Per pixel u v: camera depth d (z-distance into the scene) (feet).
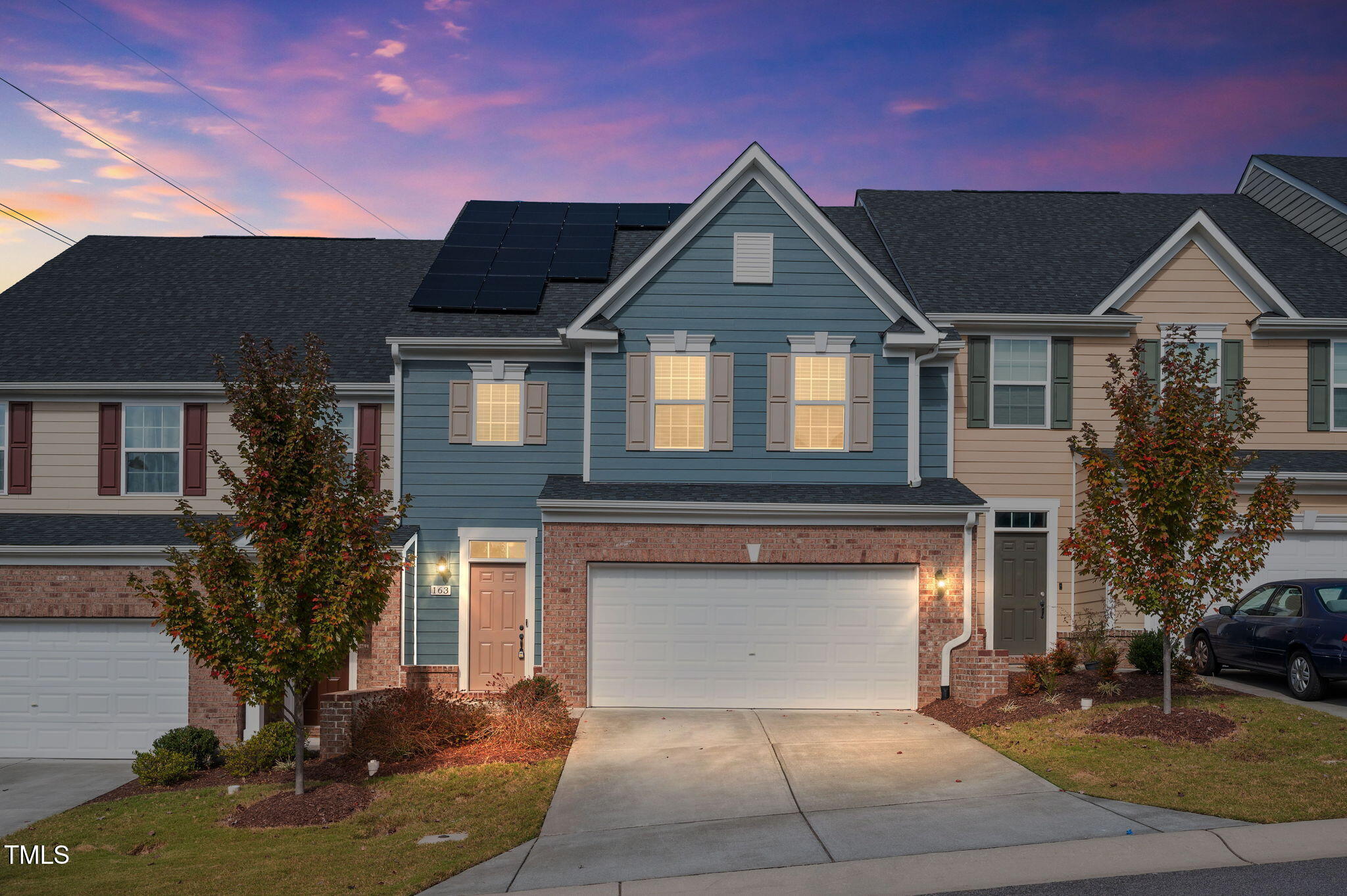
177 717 57.57
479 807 41.93
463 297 66.90
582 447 64.44
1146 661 56.08
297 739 44.57
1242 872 29.99
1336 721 45.03
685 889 31.63
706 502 57.82
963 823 36.24
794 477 62.03
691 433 62.23
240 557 44.11
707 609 58.65
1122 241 77.66
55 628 58.34
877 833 35.88
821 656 58.49
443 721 51.11
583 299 68.03
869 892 30.35
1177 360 50.21
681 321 62.34
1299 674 51.06
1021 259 74.74
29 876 36.19
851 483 61.98
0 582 58.18
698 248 62.59
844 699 58.23
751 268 62.44
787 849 34.86
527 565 63.67
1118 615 64.28
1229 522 47.73
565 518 58.23
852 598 58.70
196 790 47.70
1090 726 47.14
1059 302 69.10
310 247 85.20
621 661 58.54
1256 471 63.93
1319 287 72.13
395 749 48.67
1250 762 40.37
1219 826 33.94
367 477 46.01
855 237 79.66
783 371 62.18
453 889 33.17
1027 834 34.50
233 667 43.60
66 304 75.46
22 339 71.15
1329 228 77.61
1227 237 68.39
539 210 80.64
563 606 57.98
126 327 72.90
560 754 48.80
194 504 67.67
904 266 73.56
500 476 64.23
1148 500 45.91
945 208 83.71
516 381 64.75
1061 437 68.33
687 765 46.26
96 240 84.53
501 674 63.21
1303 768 39.14
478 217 78.79
